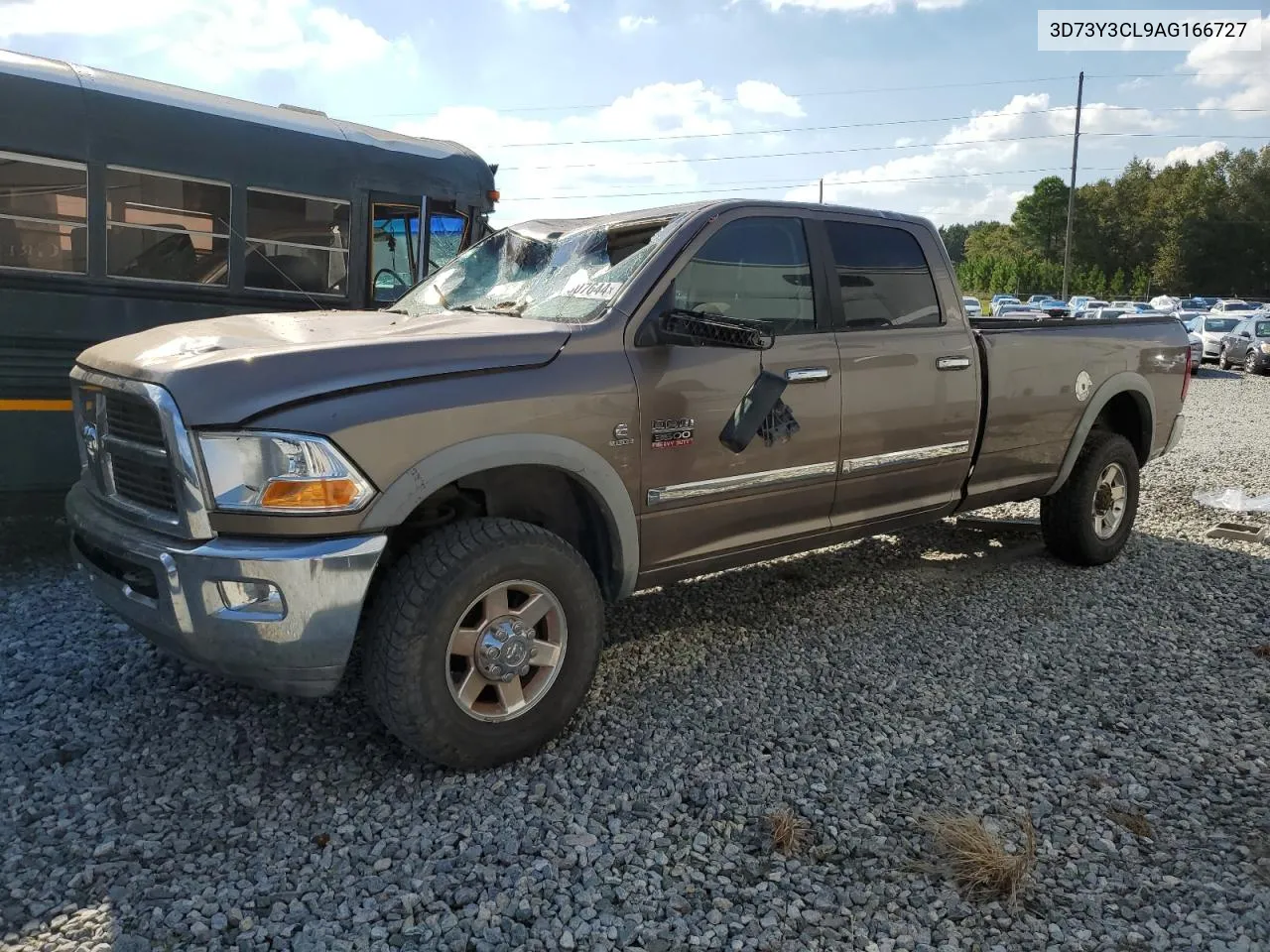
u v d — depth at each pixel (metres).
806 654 4.54
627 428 3.64
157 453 3.10
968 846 2.85
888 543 6.57
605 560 3.81
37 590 5.34
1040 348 5.33
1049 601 5.34
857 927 2.57
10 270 5.88
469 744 3.27
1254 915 2.62
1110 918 2.62
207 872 2.79
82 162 6.10
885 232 4.74
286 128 7.02
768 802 3.20
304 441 2.94
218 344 3.27
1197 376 26.05
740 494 4.06
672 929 2.56
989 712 3.92
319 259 7.28
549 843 2.94
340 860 2.85
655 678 4.23
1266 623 5.02
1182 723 3.83
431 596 3.11
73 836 2.94
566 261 4.20
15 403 5.99
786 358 4.16
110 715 3.77
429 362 3.22
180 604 3.01
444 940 2.51
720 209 4.07
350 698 3.94
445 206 7.91
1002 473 5.29
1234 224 99.81
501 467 3.46
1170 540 6.79
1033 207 115.81
